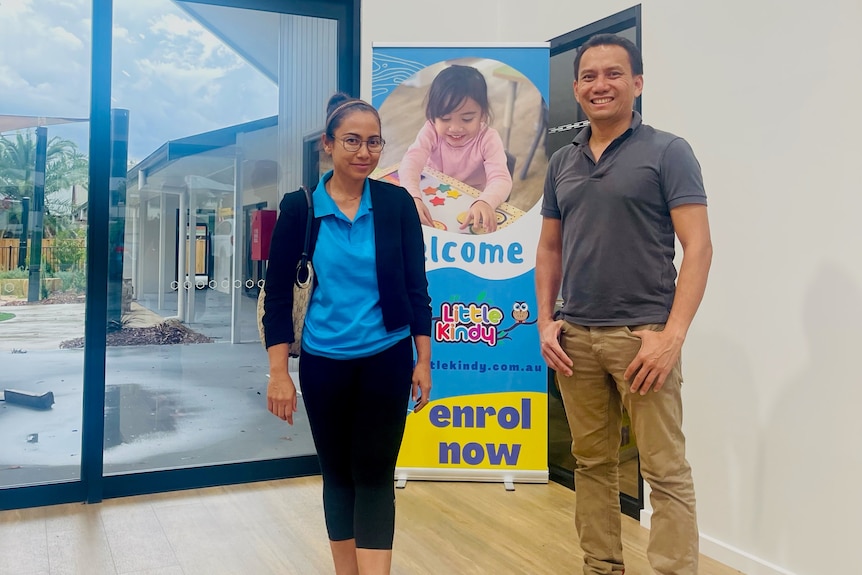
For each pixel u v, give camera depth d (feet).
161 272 10.46
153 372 10.47
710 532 8.27
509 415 10.64
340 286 5.65
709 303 8.29
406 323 5.72
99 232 9.87
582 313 6.35
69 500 9.73
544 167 10.61
